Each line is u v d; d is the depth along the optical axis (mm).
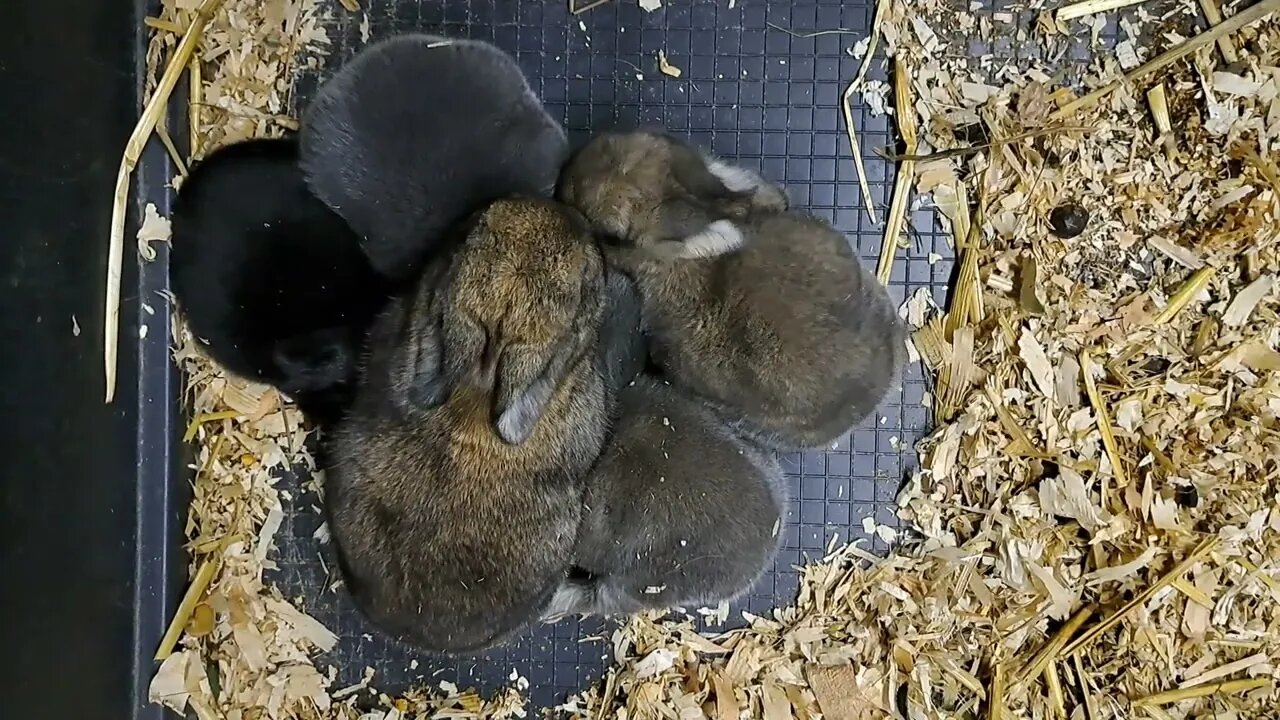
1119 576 456
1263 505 453
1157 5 467
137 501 459
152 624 459
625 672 471
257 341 438
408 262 426
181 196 451
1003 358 465
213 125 460
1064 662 460
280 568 470
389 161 416
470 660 475
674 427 423
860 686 464
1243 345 457
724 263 410
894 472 477
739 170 441
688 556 416
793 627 470
